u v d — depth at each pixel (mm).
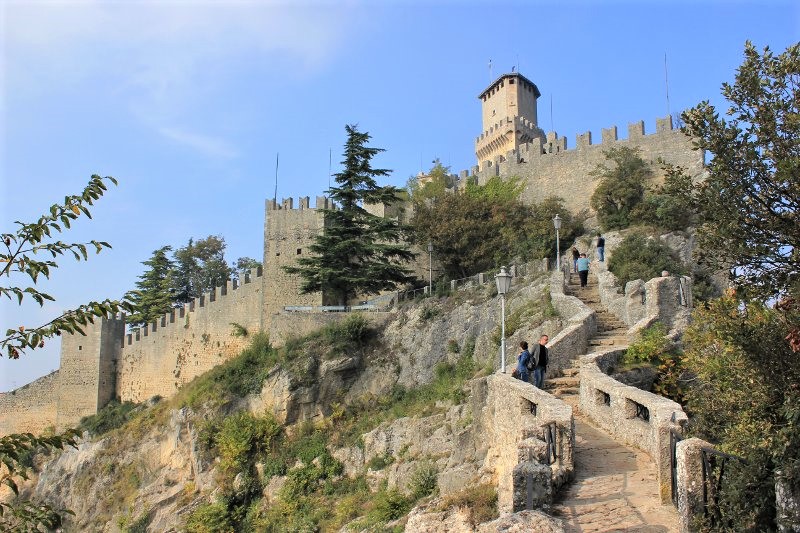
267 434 42812
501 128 82375
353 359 44656
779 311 11078
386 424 38000
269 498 39812
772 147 10727
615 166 51094
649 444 14992
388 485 33406
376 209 58688
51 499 54125
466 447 28641
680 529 10312
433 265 53812
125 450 52281
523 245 48156
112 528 46906
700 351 15922
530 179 56156
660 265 37469
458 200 54031
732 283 11375
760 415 11047
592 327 25922
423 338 43000
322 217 54875
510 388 18688
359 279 47562
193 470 45406
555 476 12758
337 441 39875
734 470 9602
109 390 65812
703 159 47375
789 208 10570
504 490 15375
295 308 51438
